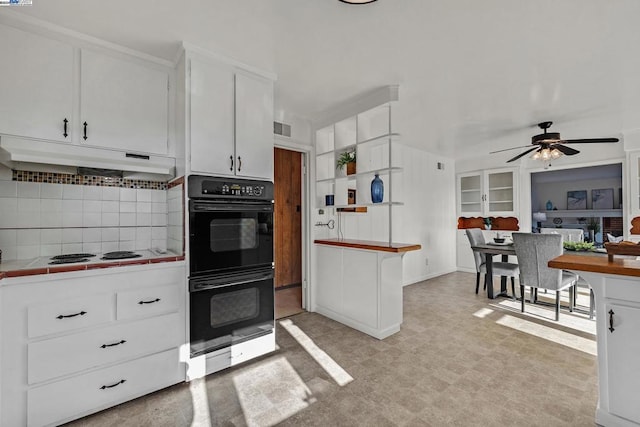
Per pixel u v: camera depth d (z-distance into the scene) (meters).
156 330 1.87
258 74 2.37
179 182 2.13
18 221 1.91
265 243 2.38
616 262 1.60
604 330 1.57
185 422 1.61
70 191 2.09
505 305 3.72
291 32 1.89
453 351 2.46
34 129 1.71
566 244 3.61
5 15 1.64
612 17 1.73
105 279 1.71
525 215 5.32
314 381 2.00
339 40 1.98
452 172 6.05
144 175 2.27
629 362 1.48
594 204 6.41
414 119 3.54
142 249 2.37
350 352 2.44
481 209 5.74
